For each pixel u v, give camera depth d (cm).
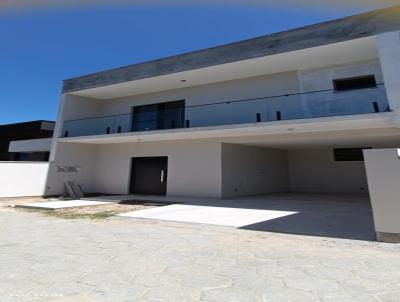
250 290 243
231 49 1018
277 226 545
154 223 597
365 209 770
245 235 475
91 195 1351
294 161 1538
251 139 1098
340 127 911
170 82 1239
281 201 999
